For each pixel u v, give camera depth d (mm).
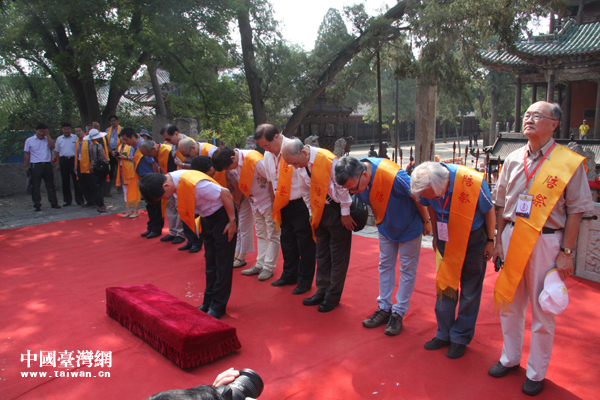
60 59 10703
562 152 2502
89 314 3969
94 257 5734
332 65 12805
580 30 16859
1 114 14086
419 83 11086
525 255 2566
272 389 2754
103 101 23297
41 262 5551
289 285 4602
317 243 3980
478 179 2848
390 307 3641
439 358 3061
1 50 11172
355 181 3270
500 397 2604
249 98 14492
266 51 12781
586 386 2670
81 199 9641
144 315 3363
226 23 11055
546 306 2438
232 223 3678
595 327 3389
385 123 36906
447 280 3041
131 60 11172
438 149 39750
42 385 2867
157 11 10023
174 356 3057
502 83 30391
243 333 3541
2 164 11164
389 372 2904
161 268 5254
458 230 2922
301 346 3299
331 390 2727
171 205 6230
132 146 7766
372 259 5312
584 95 22688
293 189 4152
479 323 3570
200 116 14602
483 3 9359
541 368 2594
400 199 3305
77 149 8938
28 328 3701
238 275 4949
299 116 13406
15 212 9016
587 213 2467
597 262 4262
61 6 9445
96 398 2723
